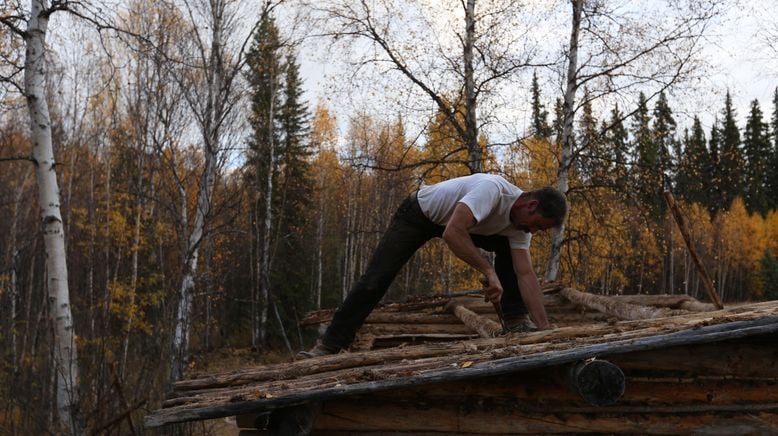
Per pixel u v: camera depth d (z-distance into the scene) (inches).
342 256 1192.2
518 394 121.7
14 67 388.8
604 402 105.2
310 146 1059.9
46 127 372.5
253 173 715.4
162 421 102.9
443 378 105.1
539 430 121.0
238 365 764.0
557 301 259.6
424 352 125.0
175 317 461.1
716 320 110.2
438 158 516.1
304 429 111.4
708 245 1574.8
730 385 121.3
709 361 119.8
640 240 967.0
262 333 895.7
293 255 967.6
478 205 136.9
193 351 743.7
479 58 475.5
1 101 379.9
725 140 1900.8
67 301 368.2
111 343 394.6
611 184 493.4
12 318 566.9
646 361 120.1
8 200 802.2
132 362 387.9
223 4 503.5
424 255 872.3
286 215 954.1
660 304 217.0
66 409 346.0
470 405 122.3
